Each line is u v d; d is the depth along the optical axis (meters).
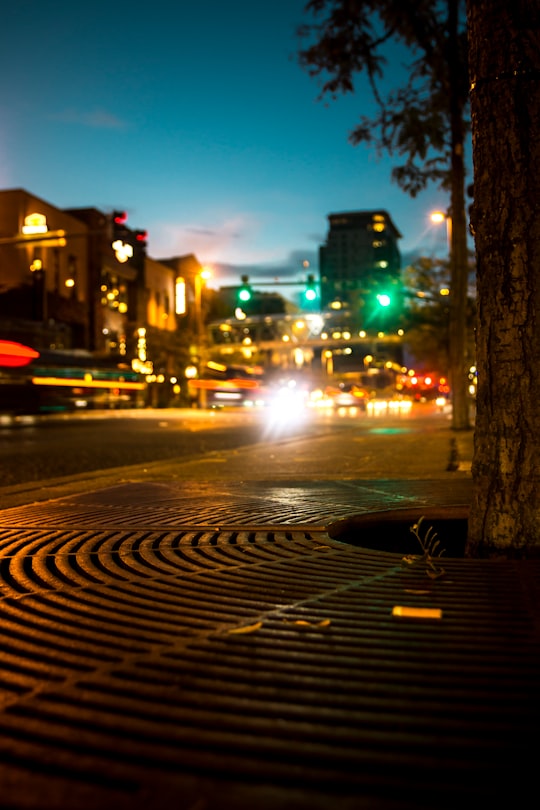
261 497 6.69
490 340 4.13
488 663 2.42
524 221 3.99
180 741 1.87
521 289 4.02
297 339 100.00
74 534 4.92
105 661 2.45
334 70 16.70
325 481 8.10
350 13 15.90
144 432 25.03
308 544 4.46
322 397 83.44
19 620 2.93
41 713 2.04
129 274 75.06
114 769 1.74
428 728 1.93
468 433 19.69
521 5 4.02
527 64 3.99
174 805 1.58
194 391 68.12
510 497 4.06
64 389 43.12
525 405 4.04
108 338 68.38
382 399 86.25
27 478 10.77
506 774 1.69
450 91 17.61
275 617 2.95
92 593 3.36
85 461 13.77
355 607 3.09
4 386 37.91
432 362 80.94
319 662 2.43
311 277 29.66
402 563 3.94
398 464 10.77
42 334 51.44
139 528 5.07
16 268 53.47
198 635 2.72
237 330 96.19
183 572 3.75
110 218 19.72
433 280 37.84
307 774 1.70
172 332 70.81
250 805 1.58
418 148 18.22
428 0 16.34
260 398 73.25
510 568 3.79
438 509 5.39
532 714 2.01
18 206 53.84
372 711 2.04
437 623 2.87
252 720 1.98
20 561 4.09
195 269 93.38
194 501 6.50
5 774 1.73
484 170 4.11
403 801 1.59
